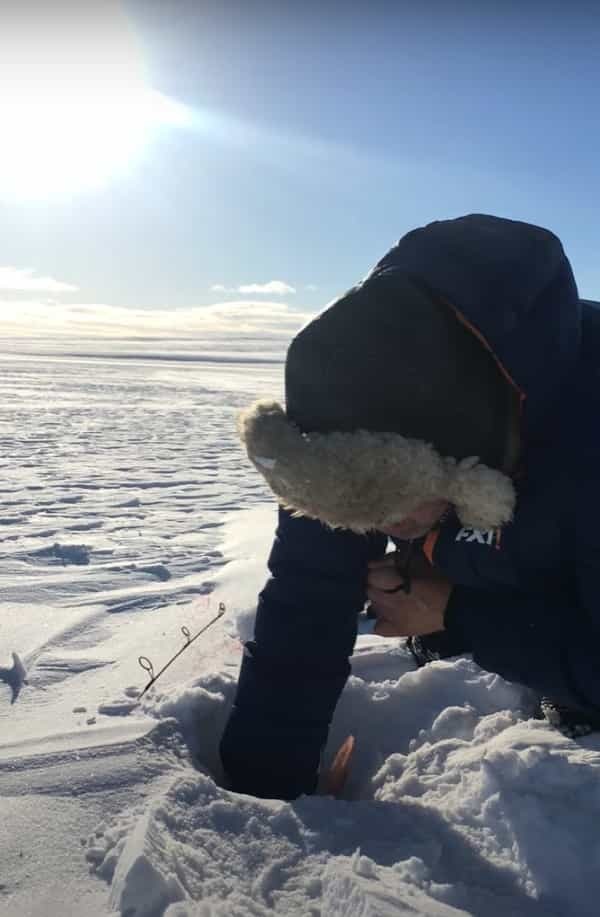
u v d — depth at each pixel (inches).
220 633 95.3
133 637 94.1
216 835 52.0
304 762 66.3
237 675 78.5
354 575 68.2
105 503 181.6
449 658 84.4
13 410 389.7
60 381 609.9
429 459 48.9
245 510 177.9
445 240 52.7
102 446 281.7
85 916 44.1
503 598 63.0
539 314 51.6
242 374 817.5
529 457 55.4
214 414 414.3
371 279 51.4
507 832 53.7
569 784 55.6
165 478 219.9
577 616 59.1
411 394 48.5
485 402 50.2
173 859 48.3
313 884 48.0
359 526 51.4
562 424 54.8
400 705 77.9
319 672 67.7
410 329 48.4
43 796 55.3
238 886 47.6
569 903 48.8
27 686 79.4
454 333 49.5
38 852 49.4
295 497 51.6
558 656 58.8
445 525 61.2
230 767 66.6
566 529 55.9
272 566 70.5
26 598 108.4
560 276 54.1
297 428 51.6
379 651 90.8
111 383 616.4
